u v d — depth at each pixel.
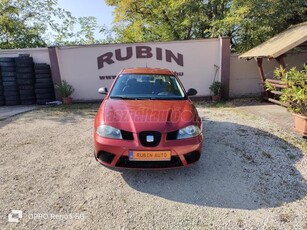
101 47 9.16
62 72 9.26
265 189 3.05
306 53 9.73
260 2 9.99
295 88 4.74
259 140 4.69
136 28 15.58
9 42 15.28
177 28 14.23
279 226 2.40
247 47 11.19
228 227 2.38
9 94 8.70
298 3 10.16
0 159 3.93
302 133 4.81
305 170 3.55
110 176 3.35
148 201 2.79
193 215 2.55
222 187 3.09
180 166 3.11
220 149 4.26
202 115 6.75
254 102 8.58
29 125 5.96
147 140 3.00
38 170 3.54
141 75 4.61
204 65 9.25
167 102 3.83
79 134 5.21
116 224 2.41
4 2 14.38
